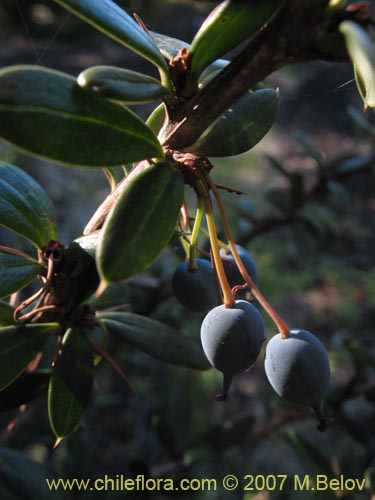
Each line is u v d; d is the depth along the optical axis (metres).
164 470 0.20
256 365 0.39
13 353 0.11
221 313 0.10
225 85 0.09
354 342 0.20
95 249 0.11
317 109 0.72
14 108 0.08
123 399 0.33
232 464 0.22
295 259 0.48
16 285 0.11
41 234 0.11
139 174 0.09
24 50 0.76
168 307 0.24
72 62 0.72
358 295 0.47
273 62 0.09
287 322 0.44
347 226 0.53
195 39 0.09
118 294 0.14
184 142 0.09
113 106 0.09
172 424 0.20
